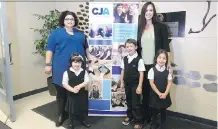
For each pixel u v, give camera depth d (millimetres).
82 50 2422
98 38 2521
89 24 2502
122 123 2521
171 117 2719
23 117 2680
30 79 3520
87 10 2842
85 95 2412
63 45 2293
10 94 2480
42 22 3600
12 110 2527
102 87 2625
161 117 2330
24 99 3336
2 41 2332
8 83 2443
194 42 2414
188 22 2416
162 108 2219
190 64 2492
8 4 3053
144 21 2295
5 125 2461
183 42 2492
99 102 2668
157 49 2256
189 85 2545
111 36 2506
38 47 3250
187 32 2443
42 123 2523
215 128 2408
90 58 2566
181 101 2645
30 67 3494
